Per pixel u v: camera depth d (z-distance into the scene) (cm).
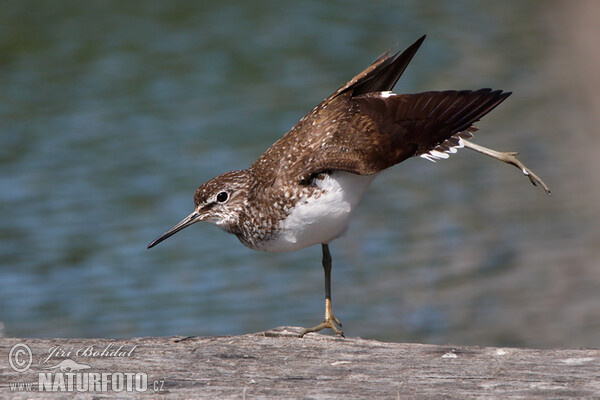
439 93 809
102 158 2092
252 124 2311
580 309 1410
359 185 824
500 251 1653
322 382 642
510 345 1304
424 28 3422
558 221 1770
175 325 1391
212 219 905
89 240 1692
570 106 2595
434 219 1811
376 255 1648
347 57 2942
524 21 3600
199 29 3203
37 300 1470
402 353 704
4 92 2539
